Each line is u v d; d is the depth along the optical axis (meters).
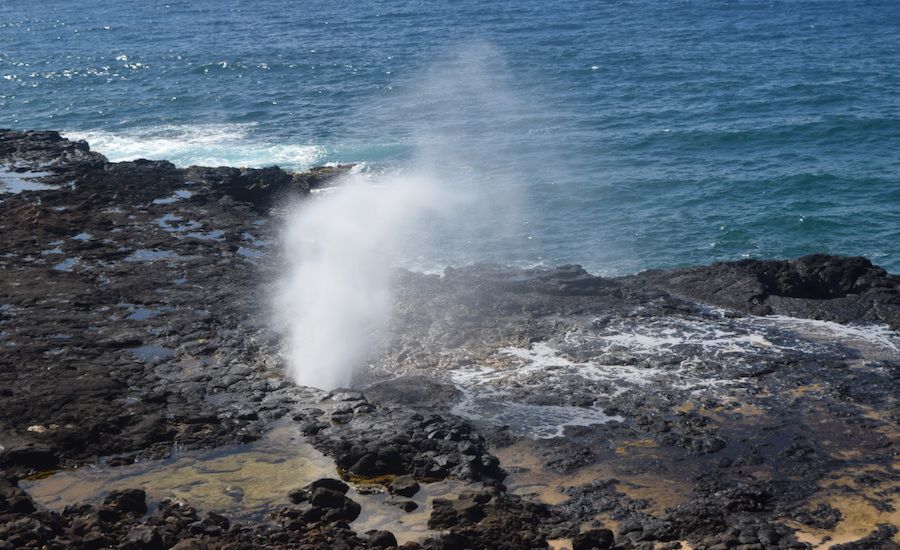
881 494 16.80
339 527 15.70
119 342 22.44
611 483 17.19
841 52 70.06
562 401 19.88
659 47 74.69
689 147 47.41
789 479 17.27
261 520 16.02
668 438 18.45
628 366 21.34
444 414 19.38
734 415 19.28
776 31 81.12
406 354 22.30
